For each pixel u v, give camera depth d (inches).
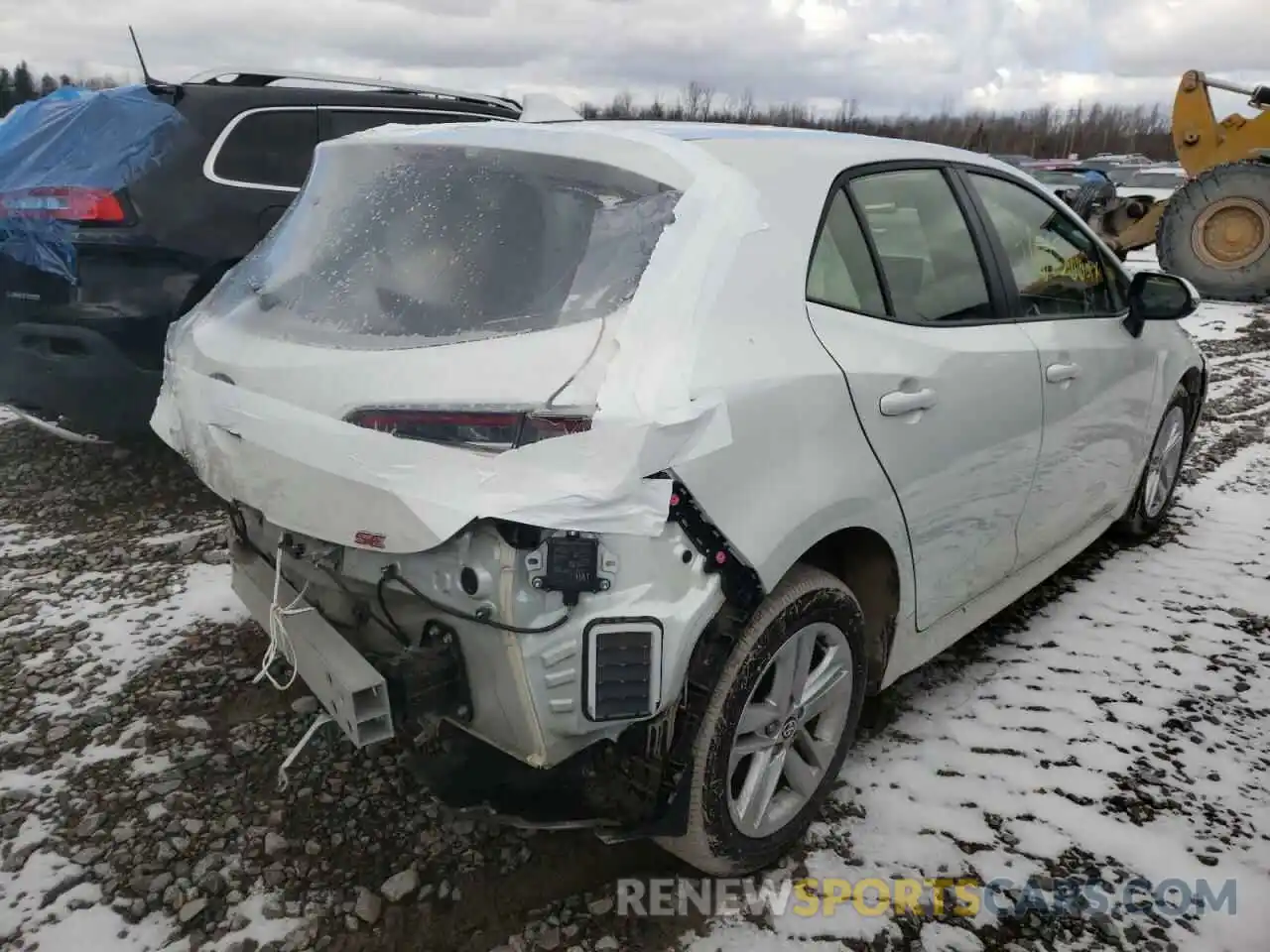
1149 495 188.9
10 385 195.5
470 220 94.3
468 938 92.6
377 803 110.8
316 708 128.8
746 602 87.8
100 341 185.6
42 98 213.8
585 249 88.3
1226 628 156.2
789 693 98.7
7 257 186.5
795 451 92.1
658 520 77.4
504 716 82.2
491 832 106.5
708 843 92.7
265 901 96.6
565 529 74.5
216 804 110.3
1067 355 140.5
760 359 89.8
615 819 90.9
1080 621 158.6
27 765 116.6
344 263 99.0
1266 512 212.4
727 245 90.0
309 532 83.4
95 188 182.7
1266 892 99.5
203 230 191.9
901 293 113.6
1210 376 353.7
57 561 171.3
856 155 114.0
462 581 79.0
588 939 92.4
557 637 78.7
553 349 81.2
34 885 98.2
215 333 102.9
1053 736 125.4
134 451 226.1
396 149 106.7
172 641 144.9
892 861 103.1
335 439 82.0
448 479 76.3
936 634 123.9
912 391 107.5
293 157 207.2
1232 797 114.0
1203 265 511.5
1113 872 102.1
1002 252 134.9
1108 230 572.7
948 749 122.4
